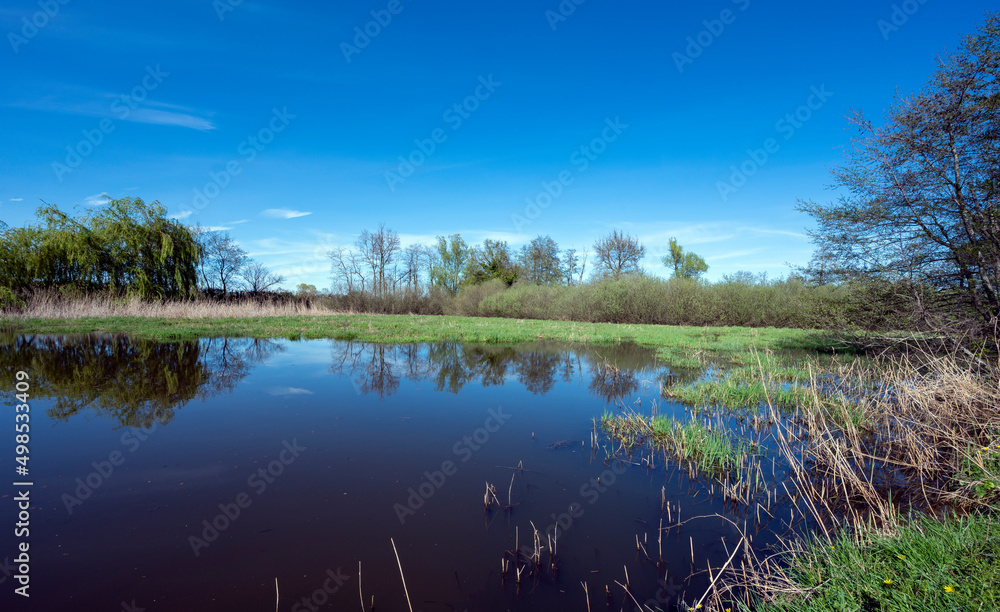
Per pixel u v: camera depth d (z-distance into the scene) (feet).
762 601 9.41
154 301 88.07
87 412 23.75
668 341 58.03
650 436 21.08
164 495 14.34
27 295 78.64
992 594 7.80
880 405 21.89
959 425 16.71
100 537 11.82
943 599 8.00
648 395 29.66
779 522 13.38
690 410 25.88
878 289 29.43
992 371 19.16
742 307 91.15
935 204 26.30
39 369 35.06
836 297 33.42
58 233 80.07
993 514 11.66
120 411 23.99
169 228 92.68
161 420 22.43
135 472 16.14
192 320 76.89
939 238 26.81
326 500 14.17
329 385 31.01
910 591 8.44
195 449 18.47
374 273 143.74
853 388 27.61
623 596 9.93
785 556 11.39
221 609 9.24
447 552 11.53
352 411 24.52
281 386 30.45
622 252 130.52
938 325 24.85
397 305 129.90
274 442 19.44
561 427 22.36
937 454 16.34
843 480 14.97
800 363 40.24
